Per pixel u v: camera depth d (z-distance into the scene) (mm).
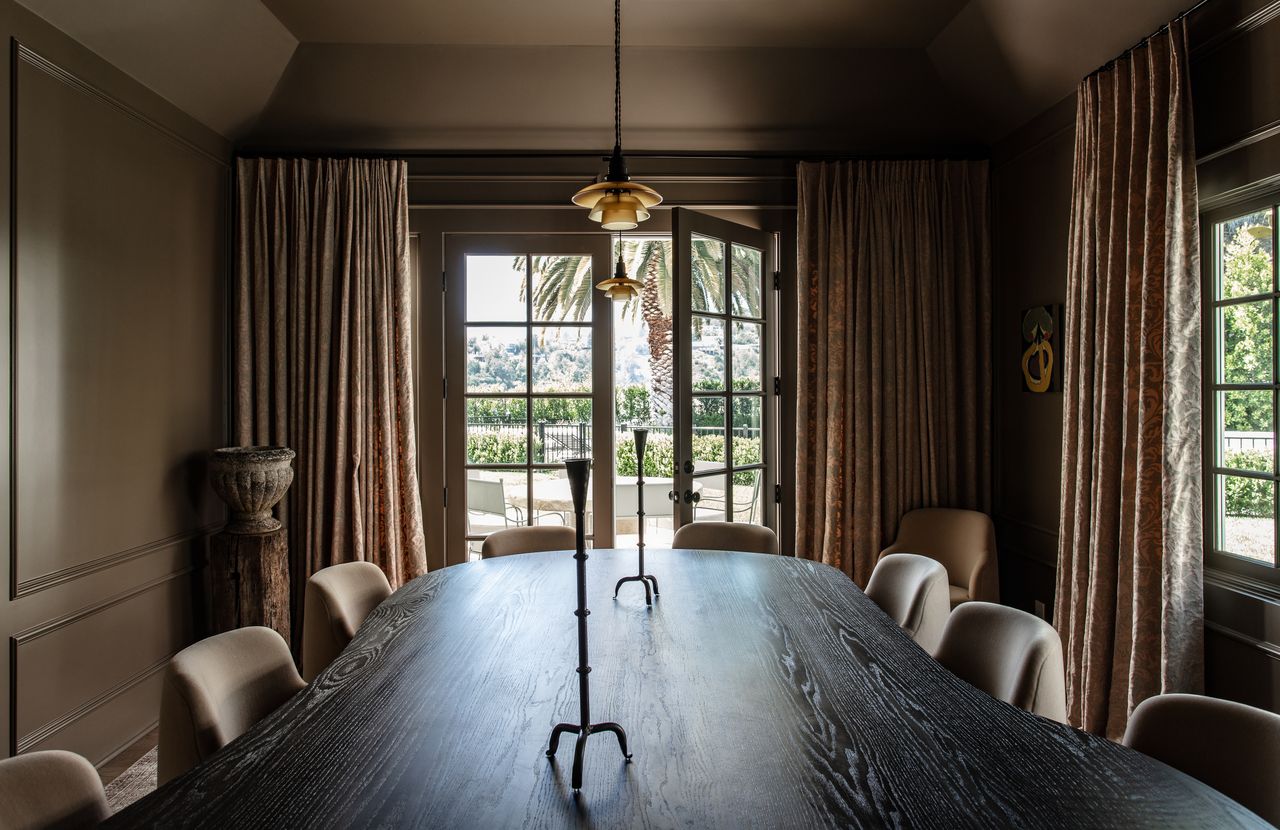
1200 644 2297
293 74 3424
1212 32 2307
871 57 3455
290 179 3590
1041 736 1270
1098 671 2588
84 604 2555
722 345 3637
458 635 1825
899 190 3656
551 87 3518
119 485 2754
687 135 3723
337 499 3504
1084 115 2766
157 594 2988
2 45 2236
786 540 3922
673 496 3383
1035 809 1042
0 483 2215
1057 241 3191
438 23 3199
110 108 2709
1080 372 2766
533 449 3834
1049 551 3262
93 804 1179
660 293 8062
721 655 1670
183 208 3189
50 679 2402
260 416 3521
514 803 1062
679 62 3443
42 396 2379
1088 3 2639
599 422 3824
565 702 1421
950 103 3619
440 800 1069
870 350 3658
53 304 2428
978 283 3693
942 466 3652
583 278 3832
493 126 3660
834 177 3672
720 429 3615
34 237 2354
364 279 3574
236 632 1631
